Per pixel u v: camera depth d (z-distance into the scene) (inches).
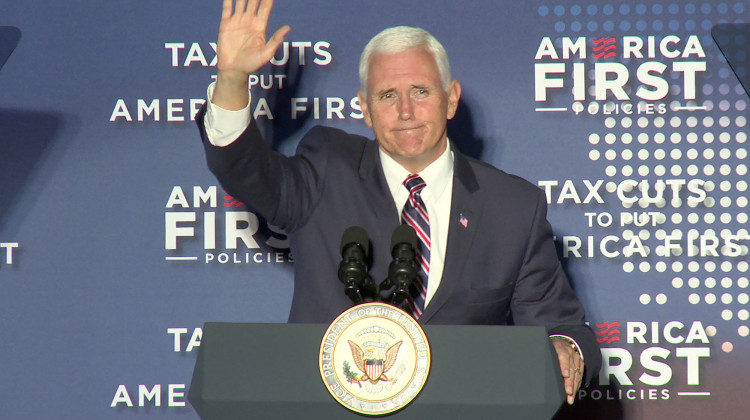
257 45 320.5
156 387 542.9
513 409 261.0
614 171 546.0
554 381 262.7
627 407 542.6
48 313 540.1
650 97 544.7
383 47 357.4
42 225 542.0
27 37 544.7
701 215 544.1
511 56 548.4
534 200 383.6
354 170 378.0
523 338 265.4
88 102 545.6
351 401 260.2
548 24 547.8
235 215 548.7
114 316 542.9
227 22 325.4
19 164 542.3
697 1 545.0
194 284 546.9
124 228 545.3
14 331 538.6
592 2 546.9
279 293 549.0
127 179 546.0
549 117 548.4
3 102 542.6
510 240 373.4
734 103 544.7
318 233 369.4
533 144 548.1
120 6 547.5
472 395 261.6
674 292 543.5
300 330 267.7
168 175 547.8
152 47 548.1
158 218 546.6
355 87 550.0
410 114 350.3
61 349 539.8
